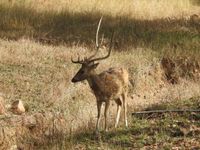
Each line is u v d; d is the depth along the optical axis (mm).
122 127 22406
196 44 37250
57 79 27891
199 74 33688
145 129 21953
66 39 37781
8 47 33000
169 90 28484
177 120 22750
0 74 27641
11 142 21344
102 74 22016
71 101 25312
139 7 47719
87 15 43156
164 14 47625
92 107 24625
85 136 21484
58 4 45281
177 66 33750
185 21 44406
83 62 21969
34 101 24562
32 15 41750
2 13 41031
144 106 25281
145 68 31547
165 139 20875
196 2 55656
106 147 20219
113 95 22062
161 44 36781
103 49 34562
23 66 29562
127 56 33312
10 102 24062
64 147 20406
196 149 19734
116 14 44438
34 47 33469
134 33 39438
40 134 22078
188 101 25266
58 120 22828
